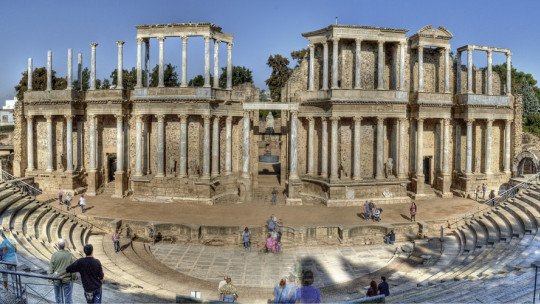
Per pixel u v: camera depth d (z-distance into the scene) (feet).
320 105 161.38
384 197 160.25
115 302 60.49
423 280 86.28
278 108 160.97
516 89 267.80
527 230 100.83
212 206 152.35
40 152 171.42
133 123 168.04
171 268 103.09
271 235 117.50
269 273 101.19
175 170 162.50
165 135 162.91
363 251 118.01
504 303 54.75
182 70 157.28
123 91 161.79
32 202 119.96
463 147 175.94
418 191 165.37
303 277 44.06
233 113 164.45
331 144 157.58
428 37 164.25
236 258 111.65
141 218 131.34
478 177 168.96
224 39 163.94
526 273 70.79
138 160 159.84
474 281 70.38
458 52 173.58
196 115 160.56
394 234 124.16
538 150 173.06
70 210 138.41
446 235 128.06
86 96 166.09
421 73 164.45
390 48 168.04
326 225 123.95
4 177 164.66
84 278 44.55
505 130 175.01
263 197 167.22
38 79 258.16
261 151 274.98
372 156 167.32
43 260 75.66
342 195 155.84
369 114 158.61
